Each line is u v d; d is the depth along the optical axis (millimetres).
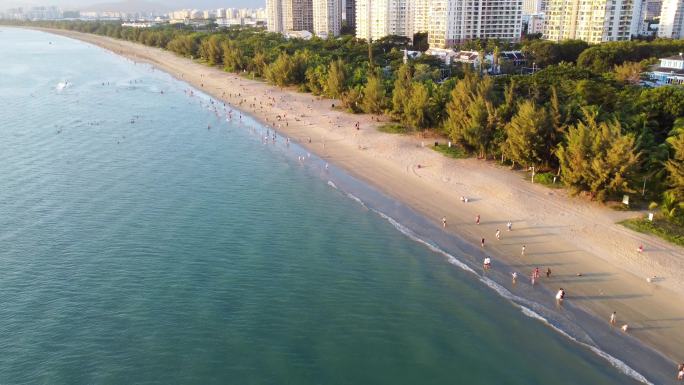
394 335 45656
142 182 84312
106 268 56531
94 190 80625
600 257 56031
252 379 40562
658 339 43438
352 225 67250
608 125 72625
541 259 56656
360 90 130250
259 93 163250
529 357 42531
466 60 184500
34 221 68688
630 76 132750
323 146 102875
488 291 51656
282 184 82875
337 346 44312
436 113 104562
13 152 100938
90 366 41812
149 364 42031
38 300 50625
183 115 135125
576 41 183000
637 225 61906
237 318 47844
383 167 88562
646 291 49656
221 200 76375
